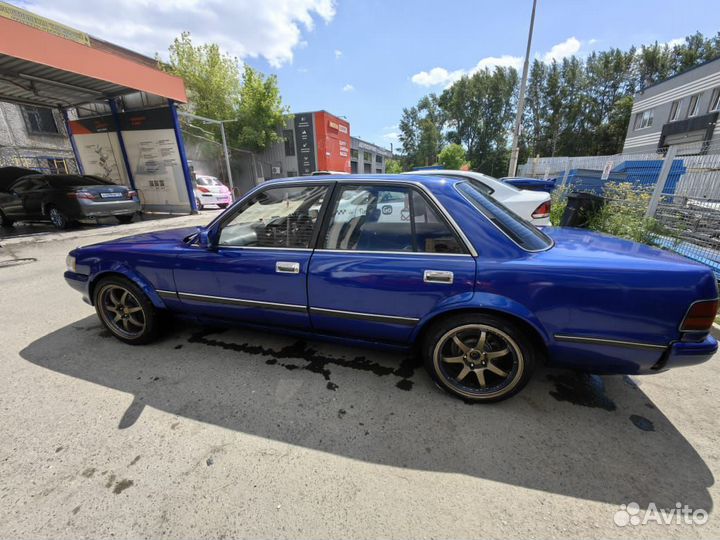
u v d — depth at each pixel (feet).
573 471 5.41
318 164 81.76
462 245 6.61
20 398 7.30
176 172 39.65
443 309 6.62
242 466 5.53
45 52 25.57
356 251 7.28
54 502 4.89
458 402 7.13
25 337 10.16
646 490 5.07
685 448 5.88
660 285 5.54
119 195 30.50
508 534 4.44
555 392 7.45
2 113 52.13
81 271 9.61
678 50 127.95
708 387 7.64
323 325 7.88
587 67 138.92
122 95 37.78
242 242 8.30
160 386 7.71
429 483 5.22
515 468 5.48
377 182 7.41
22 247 23.08
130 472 5.41
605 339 5.93
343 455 5.77
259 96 72.33
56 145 58.34
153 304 9.22
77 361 8.79
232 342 9.68
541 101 141.38
